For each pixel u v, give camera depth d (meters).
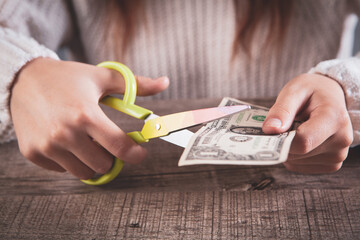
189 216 0.46
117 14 0.95
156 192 0.51
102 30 0.99
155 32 0.98
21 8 0.82
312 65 1.01
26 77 0.53
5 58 0.54
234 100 0.57
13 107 0.53
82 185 0.54
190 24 0.97
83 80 0.51
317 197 0.47
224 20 0.95
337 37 0.98
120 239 0.43
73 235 0.45
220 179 0.52
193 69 1.03
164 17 0.96
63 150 0.47
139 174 0.55
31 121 0.49
